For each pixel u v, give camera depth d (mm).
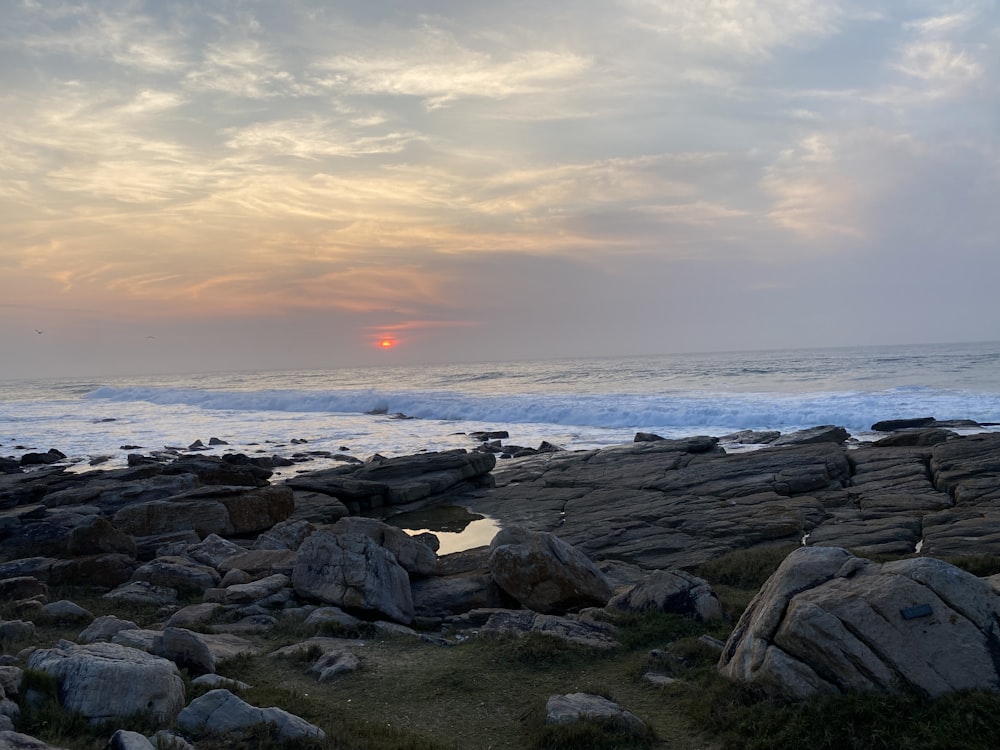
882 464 32906
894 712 8453
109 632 12969
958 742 7820
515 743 9203
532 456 46875
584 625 13992
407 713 10195
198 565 19469
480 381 131500
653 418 61875
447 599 17172
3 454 54969
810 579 10297
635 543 25000
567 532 27375
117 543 21047
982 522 22156
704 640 12312
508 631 14023
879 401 62625
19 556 22547
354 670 11820
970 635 8922
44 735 7773
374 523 19203
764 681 9555
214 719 8641
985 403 58625
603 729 9234
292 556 19000
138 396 114188
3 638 12773
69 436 66312
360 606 15664
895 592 9328
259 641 13930
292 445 57438
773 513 26188
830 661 9148
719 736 9141
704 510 27844
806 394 72000
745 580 19953
